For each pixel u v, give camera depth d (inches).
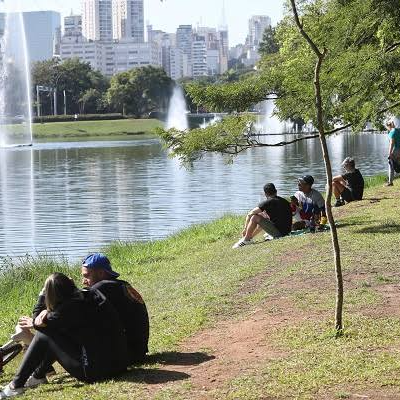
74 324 295.0
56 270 666.8
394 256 482.9
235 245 629.6
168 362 313.3
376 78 557.9
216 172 1784.0
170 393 270.7
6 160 2464.3
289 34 815.7
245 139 677.9
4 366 365.4
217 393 265.9
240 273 487.5
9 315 513.7
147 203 1252.5
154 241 808.9
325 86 579.2
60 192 1472.7
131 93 5935.0
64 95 6156.5
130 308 311.9
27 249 879.7
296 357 297.7
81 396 278.7
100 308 298.7
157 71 5994.1
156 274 572.1
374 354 293.4
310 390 261.3
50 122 5561.0
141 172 1860.2
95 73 6820.9
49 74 6353.3
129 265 655.8
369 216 668.7
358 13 558.6
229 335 347.3
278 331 339.9
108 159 2391.7
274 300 401.7
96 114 6067.9
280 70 723.4
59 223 1069.1
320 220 633.0
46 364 303.3
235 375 285.3
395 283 415.5
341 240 554.9
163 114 5979.3
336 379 268.4
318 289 413.4
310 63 626.8
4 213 1192.2
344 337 319.6
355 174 789.9
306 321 350.9
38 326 299.9
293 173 1701.5
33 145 3531.0
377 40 582.6
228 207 1162.6
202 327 369.1
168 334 360.2
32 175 1881.2
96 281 316.2
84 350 294.7
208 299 423.2
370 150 2458.2
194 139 671.1
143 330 314.2
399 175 1079.0
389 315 350.6
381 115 652.7
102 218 1103.0
